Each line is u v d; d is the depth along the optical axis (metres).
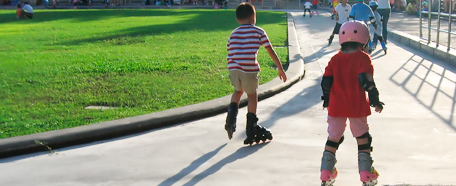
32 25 22.81
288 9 46.59
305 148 5.07
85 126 5.55
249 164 4.67
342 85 3.79
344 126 3.90
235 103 5.16
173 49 12.77
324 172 3.81
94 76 8.91
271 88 7.55
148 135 5.61
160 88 7.82
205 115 6.30
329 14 33.34
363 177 3.79
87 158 4.91
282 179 4.29
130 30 18.53
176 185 4.23
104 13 31.84
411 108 6.56
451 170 4.39
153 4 52.53
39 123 5.97
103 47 13.71
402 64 10.25
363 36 3.78
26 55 12.04
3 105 6.94
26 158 4.95
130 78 8.66
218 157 4.89
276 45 13.79
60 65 10.22
